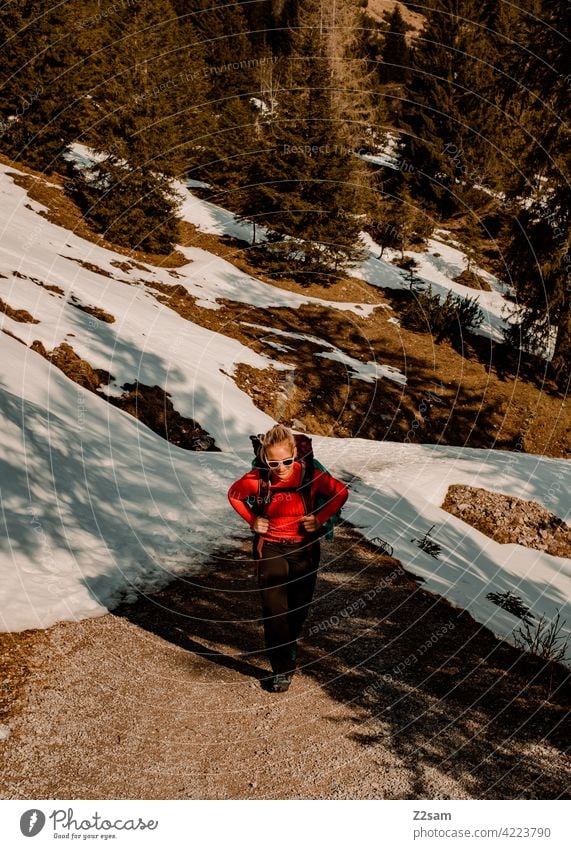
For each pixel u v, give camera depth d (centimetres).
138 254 2117
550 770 343
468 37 2795
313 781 331
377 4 7962
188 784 327
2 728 355
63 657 432
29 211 1983
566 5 1622
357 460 1122
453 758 352
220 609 526
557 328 1923
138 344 1293
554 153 1780
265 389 1488
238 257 2425
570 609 635
